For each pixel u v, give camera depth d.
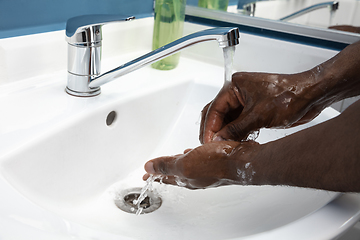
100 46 0.56
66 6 0.63
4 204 0.30
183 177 0.40
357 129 0.27
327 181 0.29
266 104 0.43
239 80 0.45
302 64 0.73
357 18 0.69
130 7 0.75
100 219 0.51
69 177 0.51
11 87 0.56
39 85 0.59
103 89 0.62
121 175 0.62
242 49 0.78
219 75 0.76
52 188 0.48
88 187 0.55
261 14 0.76
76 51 0.54
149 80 0.69
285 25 0.74
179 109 0.72
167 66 0.76
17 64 0.57
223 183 0.38
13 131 0.45
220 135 0.43
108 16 0.51
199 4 0.83
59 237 0.27
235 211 0.52
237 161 0.35
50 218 0.29
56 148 0.48
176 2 0.71
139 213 0.53
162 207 0.55
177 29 0.74
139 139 0.65
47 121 0.48
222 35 0.42
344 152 0.27
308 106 0.44
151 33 0.81
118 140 0.60
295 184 0.31
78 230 0.28
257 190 0.56
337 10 0.69
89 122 0.53
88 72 0.56
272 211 0.48
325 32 0.71
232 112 0.48
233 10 0.79
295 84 0.43
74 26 0.52
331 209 0.34
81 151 0.53
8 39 0.54
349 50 0.45
